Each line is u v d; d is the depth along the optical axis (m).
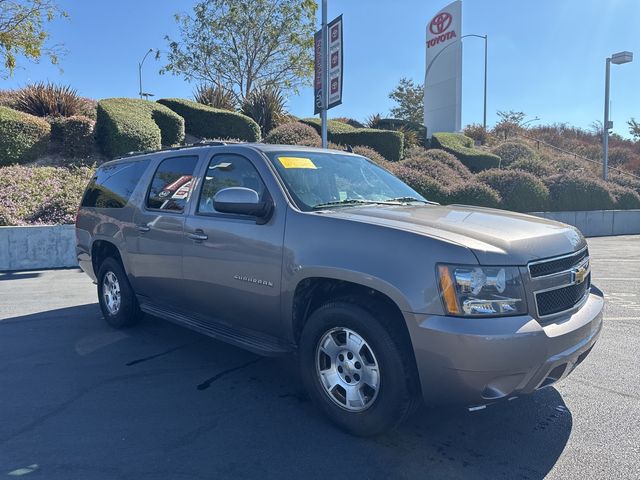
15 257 10.02
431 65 26.53
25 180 12.13
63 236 10.31
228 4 23.38
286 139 16.98
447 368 2.95
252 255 3.93
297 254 3.62
